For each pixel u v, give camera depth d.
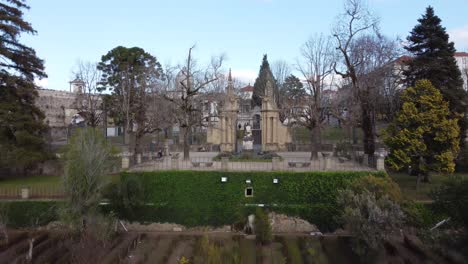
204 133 75.00
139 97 56.66
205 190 33.44
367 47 48.66
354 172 32.44
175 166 36.97
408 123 33.88
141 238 31.22
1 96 39.00
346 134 73.25
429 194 28.14
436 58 41.19
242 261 26.42
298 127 78.81
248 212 32.94
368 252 26.72
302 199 32.88
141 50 62.72
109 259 25.67
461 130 41.19
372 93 41.94
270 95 55.12
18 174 40.72
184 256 27.42
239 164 37.91
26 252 26.02
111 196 31.84
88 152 28.58
